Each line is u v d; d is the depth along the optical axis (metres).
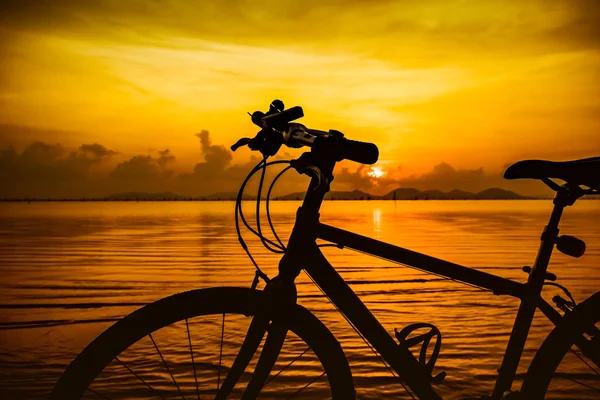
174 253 13.81
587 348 1.94
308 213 1.81
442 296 7.05
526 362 3.89
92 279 8.88
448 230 25.02
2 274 9.59
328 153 1.74
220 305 1.74
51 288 7.90
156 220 43.88
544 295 6.85
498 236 20.52
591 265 10.41
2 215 61.94
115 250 14.92
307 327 1.79
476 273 1.92
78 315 5.91
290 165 1.81
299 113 1.78
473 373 3.82
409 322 5.48
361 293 7.31
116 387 3.45
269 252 14.00
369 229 25.84
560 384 3.36
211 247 15.86
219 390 1.77
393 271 9.77
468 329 5.16
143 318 1.69
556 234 1.97
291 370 3.72
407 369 1.84
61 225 34.19
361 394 3.40
